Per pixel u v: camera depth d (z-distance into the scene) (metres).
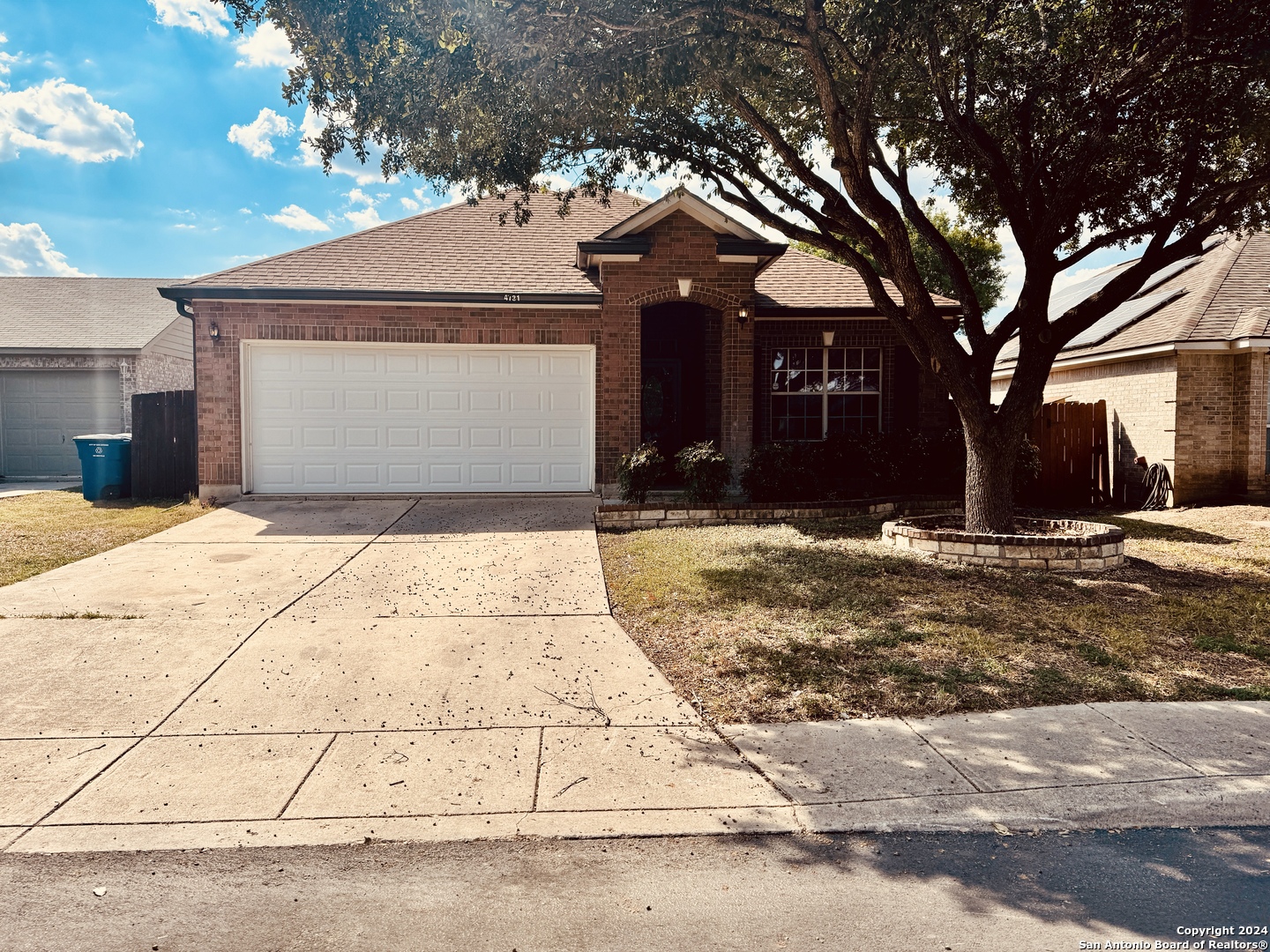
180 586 7.98
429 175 9.11
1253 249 15.74
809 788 4.07
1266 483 13.62
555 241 15.27
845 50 8.12
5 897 3.19
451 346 13.00
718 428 14.84
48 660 5.93
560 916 3.06
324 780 4.20
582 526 10.85
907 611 7.03
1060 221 8.92
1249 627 6.65
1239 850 3.54
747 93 10.05
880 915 3.06
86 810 3.89
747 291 12.93
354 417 12.97
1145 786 4.04
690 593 7.59
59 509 12.73
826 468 13.48
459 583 8.16
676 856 3.51
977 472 9.59
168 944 2.88
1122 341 15.18
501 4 7.29
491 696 5.35
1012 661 5.86
